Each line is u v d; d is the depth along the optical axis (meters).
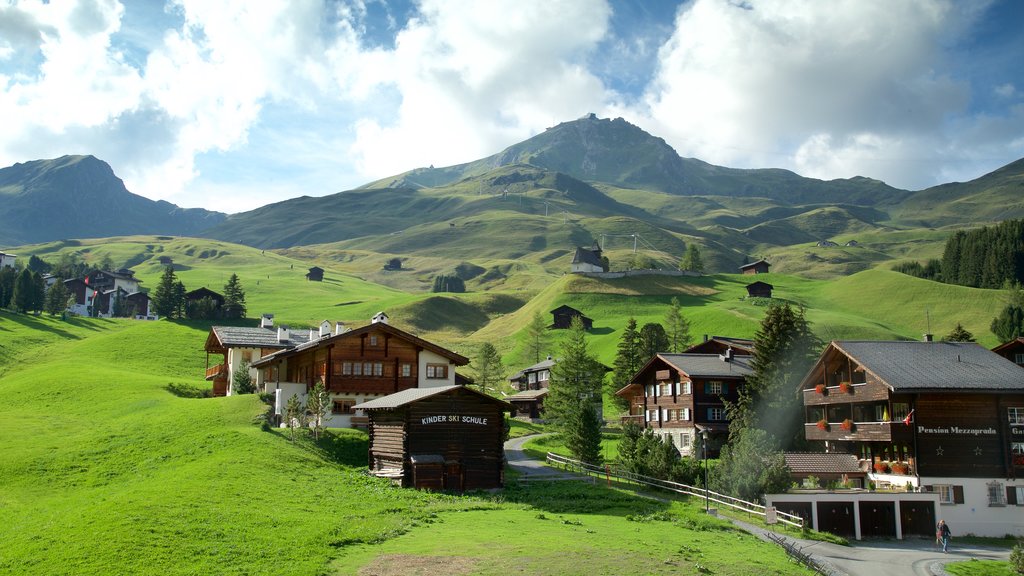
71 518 37.28
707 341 97.31
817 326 148.00
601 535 40.16
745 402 74.31
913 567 44.28
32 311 164.62
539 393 121.12
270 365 84.25
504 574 30.47
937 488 58.03
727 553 38.62
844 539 51.00
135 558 31.03
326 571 30.77
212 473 47.59
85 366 103.69
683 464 62.62
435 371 76.06
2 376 105.75
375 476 54.69
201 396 93.00
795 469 63.78
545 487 58.50
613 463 72.69
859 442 66.19
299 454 56.31
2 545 33.78
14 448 57.91
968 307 167.38
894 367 61.41
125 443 59.47
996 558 48.47
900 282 188.75
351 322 193.38
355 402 72.81
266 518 38.47
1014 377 60.31
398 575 30.23
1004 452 58.66
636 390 96.69
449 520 42.91
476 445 56.09
